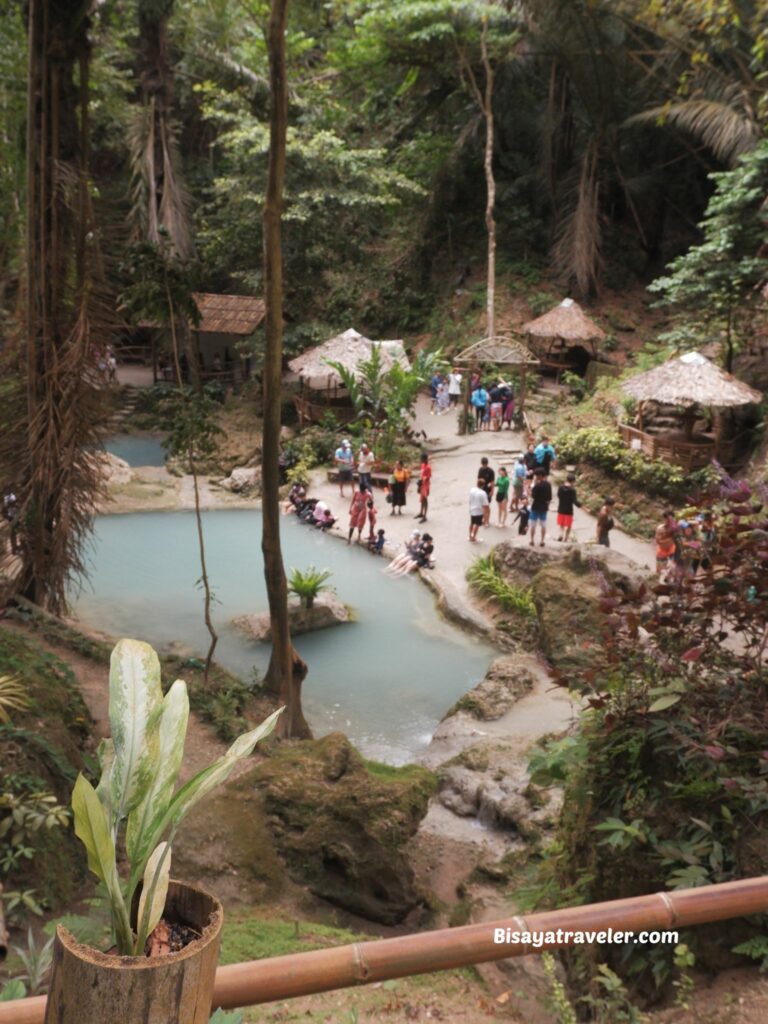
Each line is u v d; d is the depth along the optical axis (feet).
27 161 44.55
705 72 92.84
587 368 109.60
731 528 16.52
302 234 110.73
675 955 14.78
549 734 41.75
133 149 103.35
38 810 24.35
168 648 54.08
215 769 2.94
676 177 121.29
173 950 2.87
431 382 108.88
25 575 46.91
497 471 89.20
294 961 6.75
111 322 46.75
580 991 17.30
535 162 126.82
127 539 75.82
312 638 58.49
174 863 27.43
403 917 28.35
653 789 16.71
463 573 67.51
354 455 92.48
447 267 128.16
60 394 45.44
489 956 7.27
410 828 28.94
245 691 41.55
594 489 82.94
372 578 68.80
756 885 8.43
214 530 79.36
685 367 80.79
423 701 50.70
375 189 113.29
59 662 36.50
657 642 17.70
